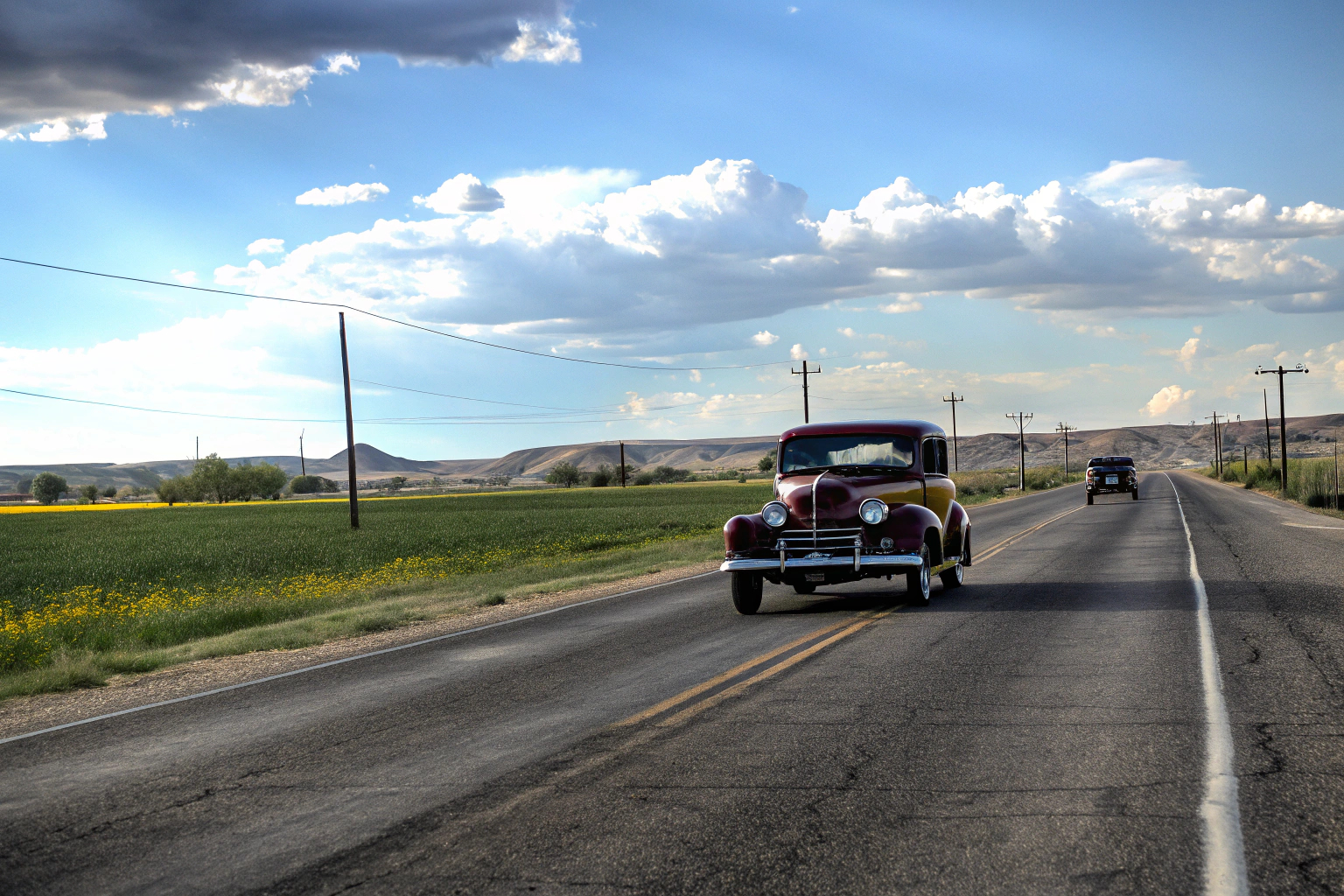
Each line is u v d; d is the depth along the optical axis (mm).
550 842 4488
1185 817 4527
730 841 4422
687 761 5730
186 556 31109
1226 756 5441
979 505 50656
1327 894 3688
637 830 4594
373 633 12648
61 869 4387
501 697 7855
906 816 4668
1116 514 33906
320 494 168750
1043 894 3770
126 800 5414
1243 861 4012
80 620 16281
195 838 4730
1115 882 3855
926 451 13859
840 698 7262
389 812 5004
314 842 4613
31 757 6574
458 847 4469
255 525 52250
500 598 15461
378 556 29297
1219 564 16141
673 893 3873
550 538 34125
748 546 12438
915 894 3801
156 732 7203
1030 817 4602
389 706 7723
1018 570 16734
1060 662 8375
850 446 13719
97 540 43000
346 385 41000
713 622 11875
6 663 11352
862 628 10695
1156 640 9320
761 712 6906
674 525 38875
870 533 12227
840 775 5348
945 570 14250
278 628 12906
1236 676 7543
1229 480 87875
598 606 14156
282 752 6355
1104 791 4941
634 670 8805
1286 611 10812
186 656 11016
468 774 5652
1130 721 6297
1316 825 4375
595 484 141875
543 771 5641
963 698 7125
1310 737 5770
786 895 3830
